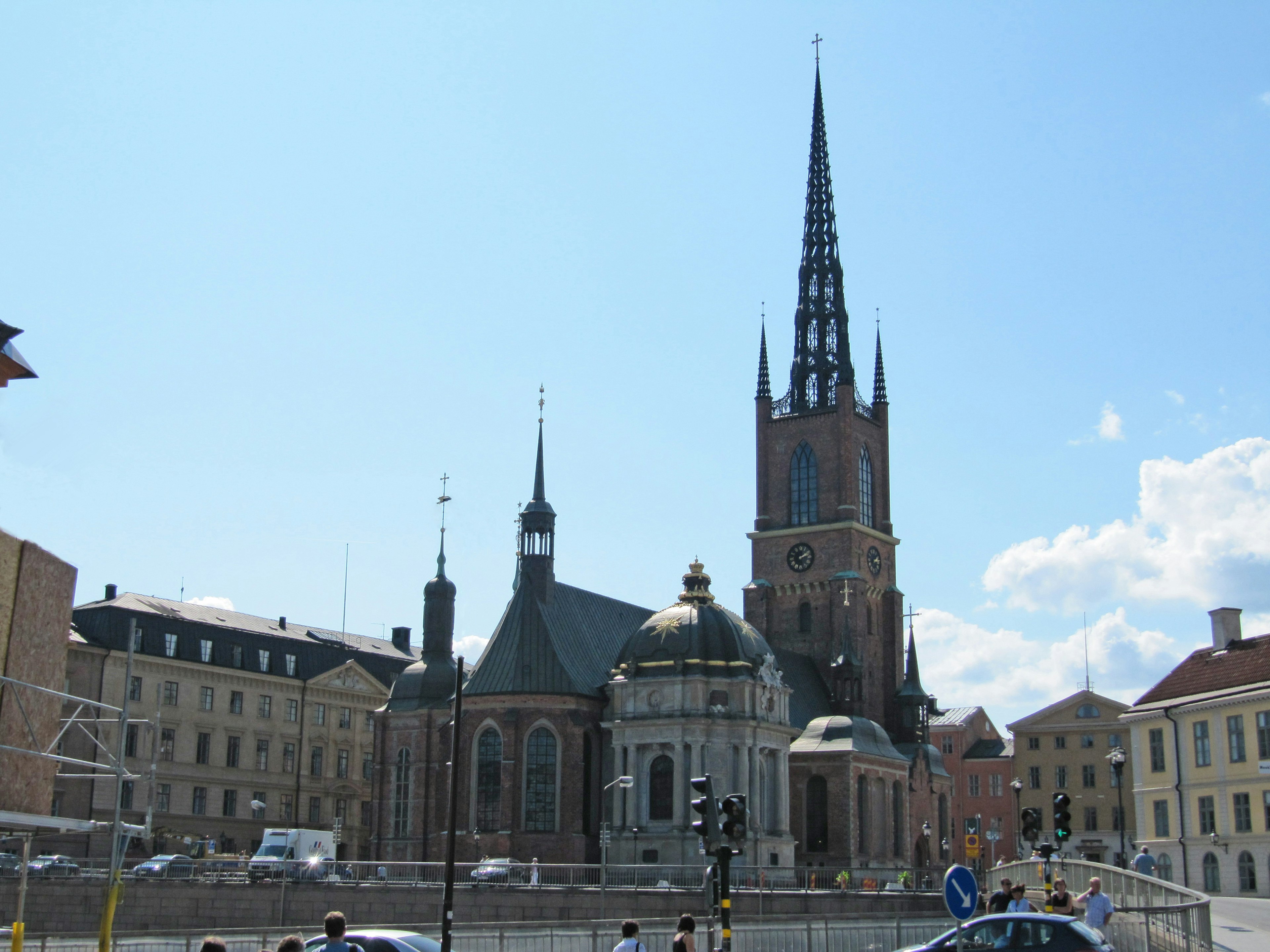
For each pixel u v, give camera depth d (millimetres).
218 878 97000
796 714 150375
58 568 41500
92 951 57375
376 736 128625
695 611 122438
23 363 37219
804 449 170375
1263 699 92625
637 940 36562
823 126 182250
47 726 40781
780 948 57312
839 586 163875
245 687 151125
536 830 118125
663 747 118000
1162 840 102000
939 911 91688
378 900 90312
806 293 177000
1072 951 39125
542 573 128375
